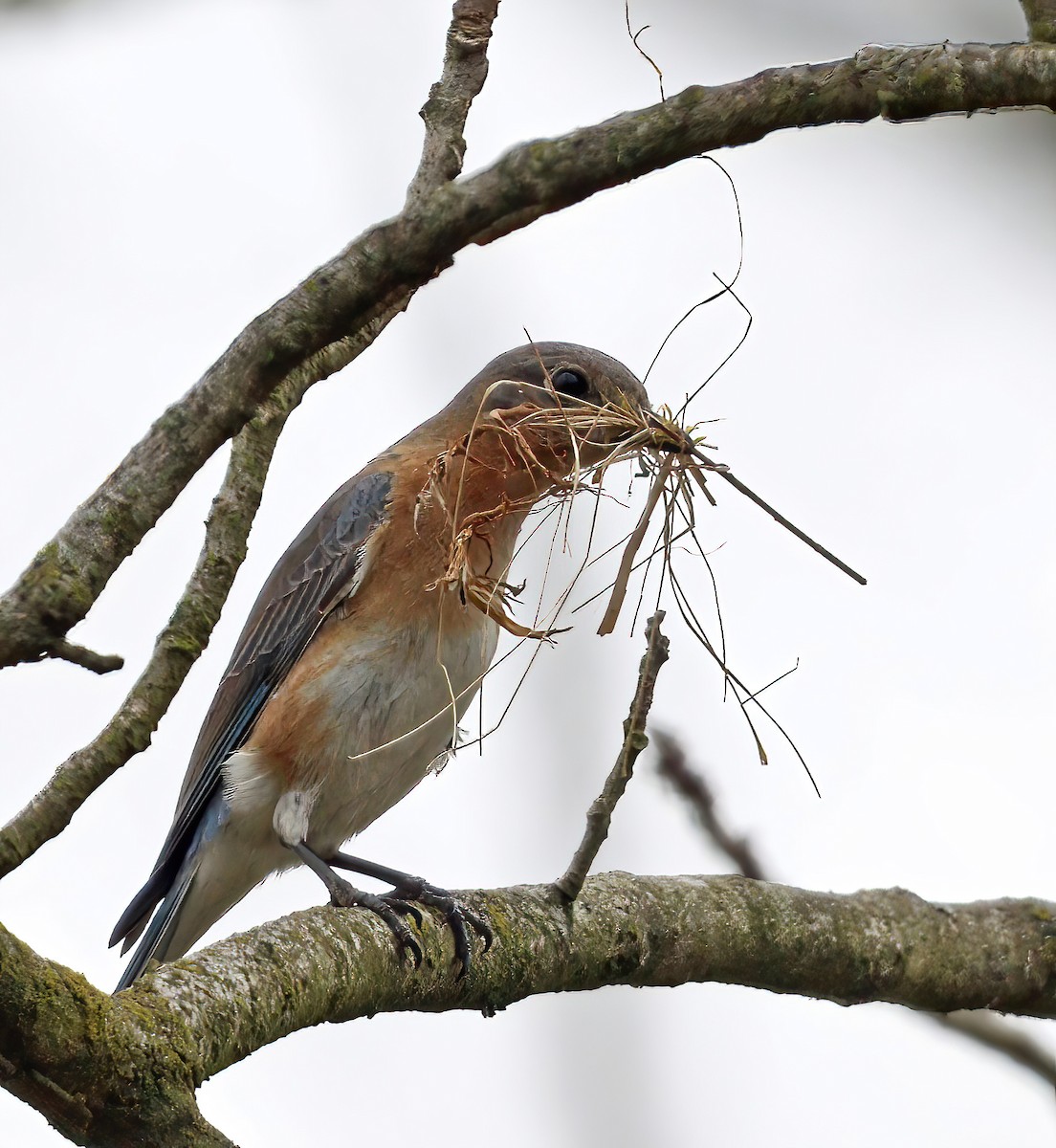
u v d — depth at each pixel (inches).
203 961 325.4
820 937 444.1
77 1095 276.5
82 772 348.8
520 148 336.2
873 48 343.6
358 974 362.0
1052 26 353.7
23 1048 270.8
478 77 370.6
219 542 381.4
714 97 338.0
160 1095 282.7
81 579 318.0
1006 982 458.0
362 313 338.0
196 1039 299.1
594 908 419.2
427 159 367.2
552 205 340.8
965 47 343.3
